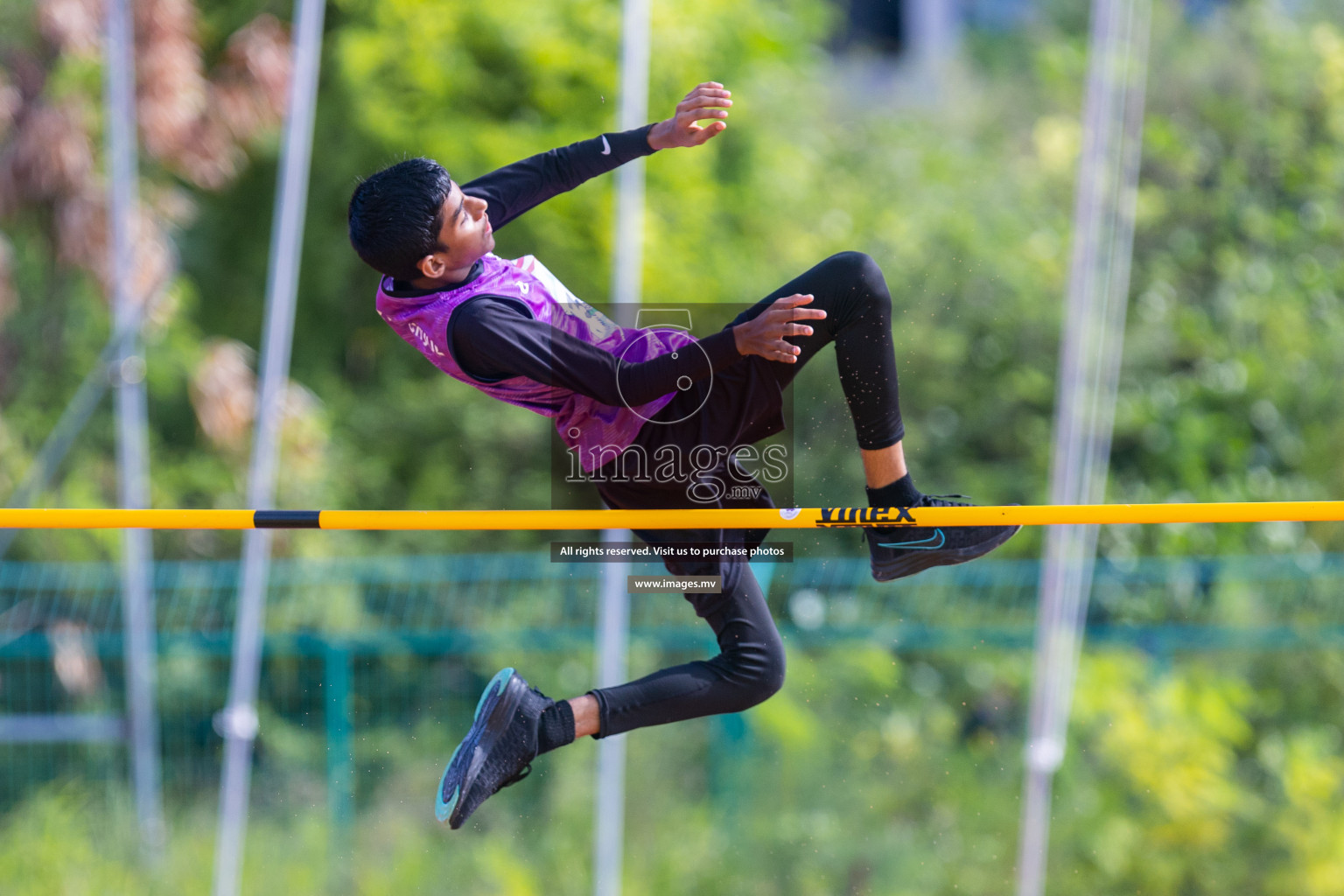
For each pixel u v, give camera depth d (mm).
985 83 43531
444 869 25734
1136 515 12133
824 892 26125
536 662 29328
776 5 41812
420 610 30266
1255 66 41188
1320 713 29094
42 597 31656
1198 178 40781
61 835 26234
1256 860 27281
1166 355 38719
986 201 40531
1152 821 27391
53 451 24562
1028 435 37781
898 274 39094
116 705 30172
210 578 30422
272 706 28172
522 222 35312
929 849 27031
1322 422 37750
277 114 35875
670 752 27188
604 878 21438
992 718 28766
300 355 38781
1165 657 29406
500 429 38250
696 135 12117
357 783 27047
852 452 30578
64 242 33750
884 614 29141
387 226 10719
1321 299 39094
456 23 36625
